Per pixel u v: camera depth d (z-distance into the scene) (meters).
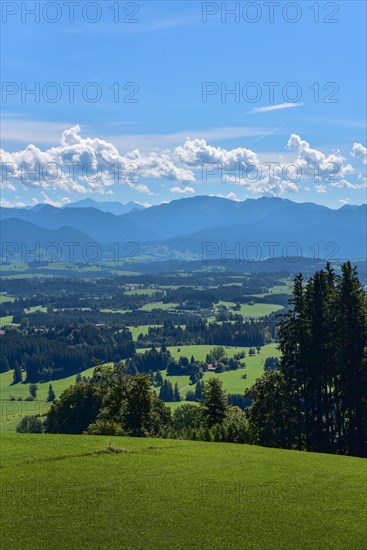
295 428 72.25
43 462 46.31
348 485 41.97
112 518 35.09
